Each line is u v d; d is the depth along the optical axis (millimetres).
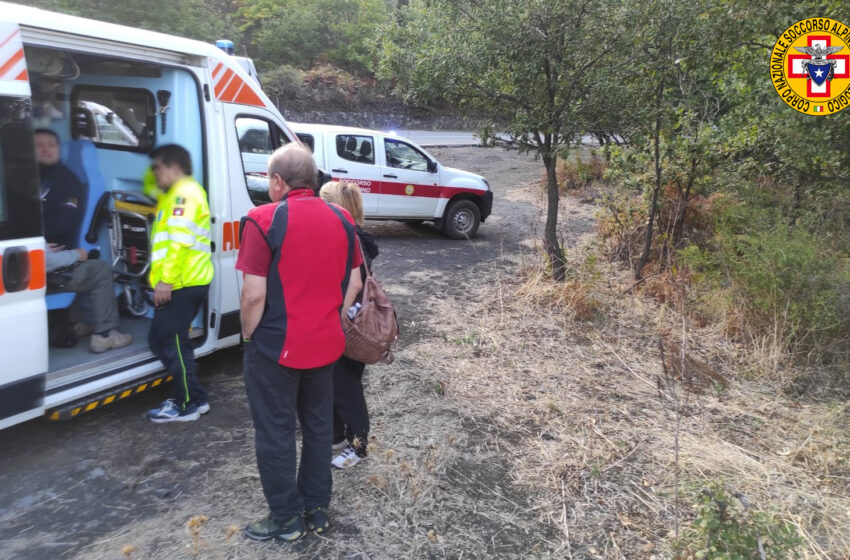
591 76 6199
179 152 3592
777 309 5316
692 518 3129
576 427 4051
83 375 3420
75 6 16562
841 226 6613
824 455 3725
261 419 2635
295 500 2771
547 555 2844
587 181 15078
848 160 5914
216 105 4066
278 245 2484
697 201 7910
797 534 2965
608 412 4281
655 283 6691
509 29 5883
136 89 4023
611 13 5914
